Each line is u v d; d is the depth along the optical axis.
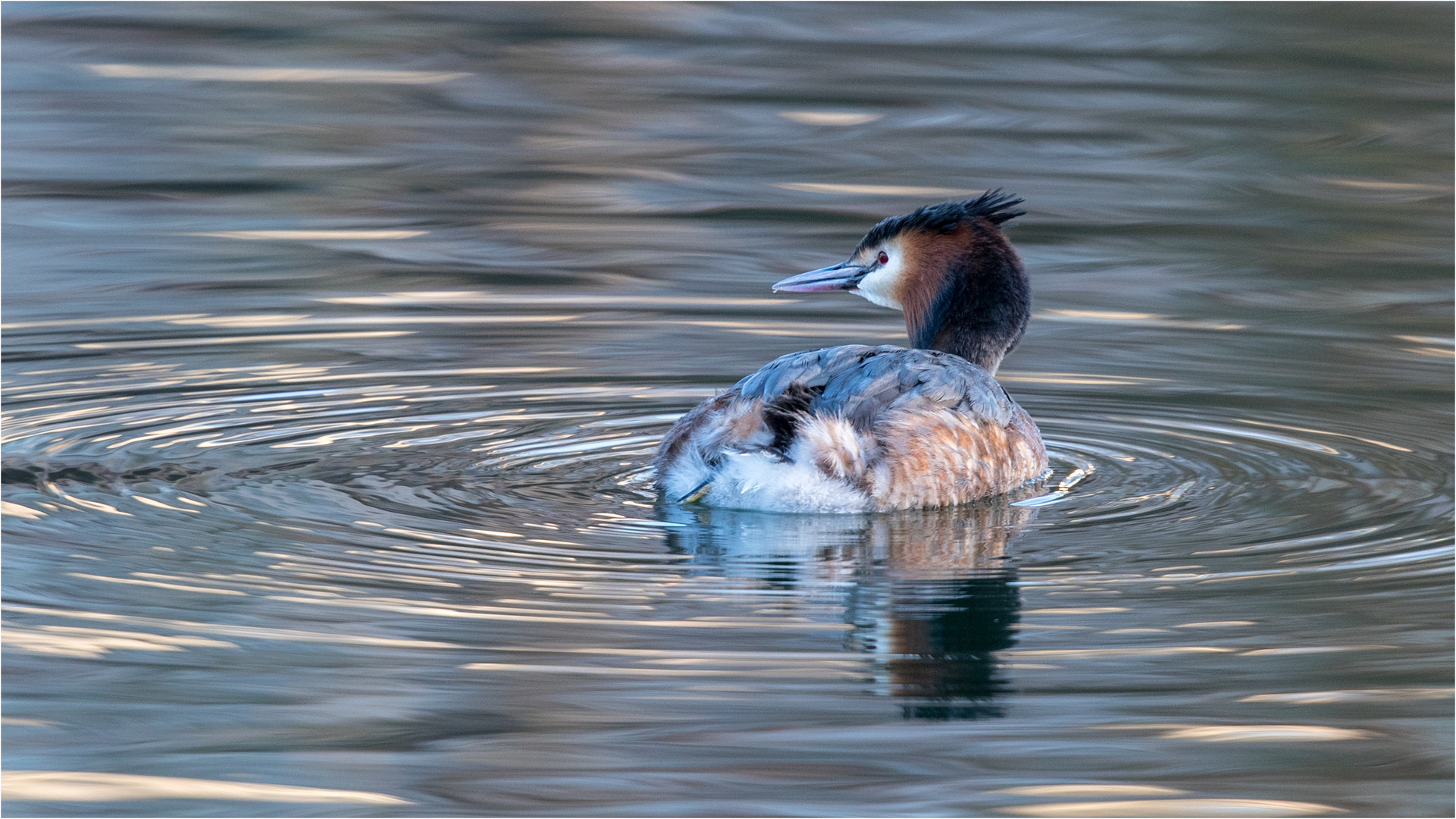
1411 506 11.12
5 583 9.48
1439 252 18.31
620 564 9.94
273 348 14.80
